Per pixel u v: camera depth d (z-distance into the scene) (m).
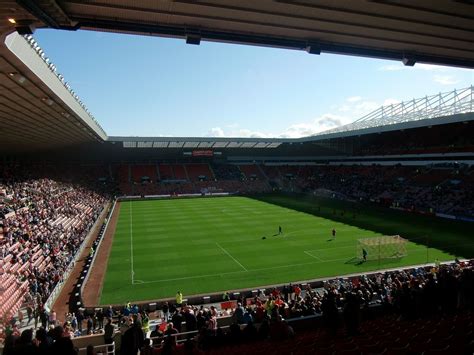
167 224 49.00
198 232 43.44
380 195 66.75
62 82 28.36
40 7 8.33
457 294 13.54
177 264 31.03
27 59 19.88
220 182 93.50
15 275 24.12
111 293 24.84
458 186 57.25
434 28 10.49
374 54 12.18
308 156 100.81
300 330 14.21
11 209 35.75
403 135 73.38
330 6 9.08
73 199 57.88
